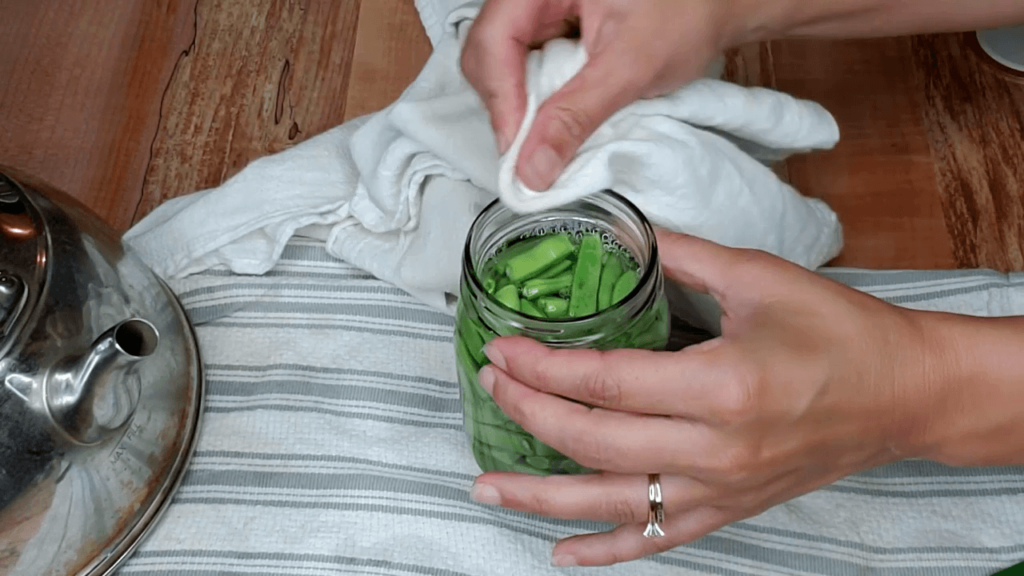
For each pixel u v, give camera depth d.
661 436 0.39
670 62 0.49
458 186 0.57
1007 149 0.65
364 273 0.62
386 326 0.59
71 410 0.43
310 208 0.61
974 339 0.41
